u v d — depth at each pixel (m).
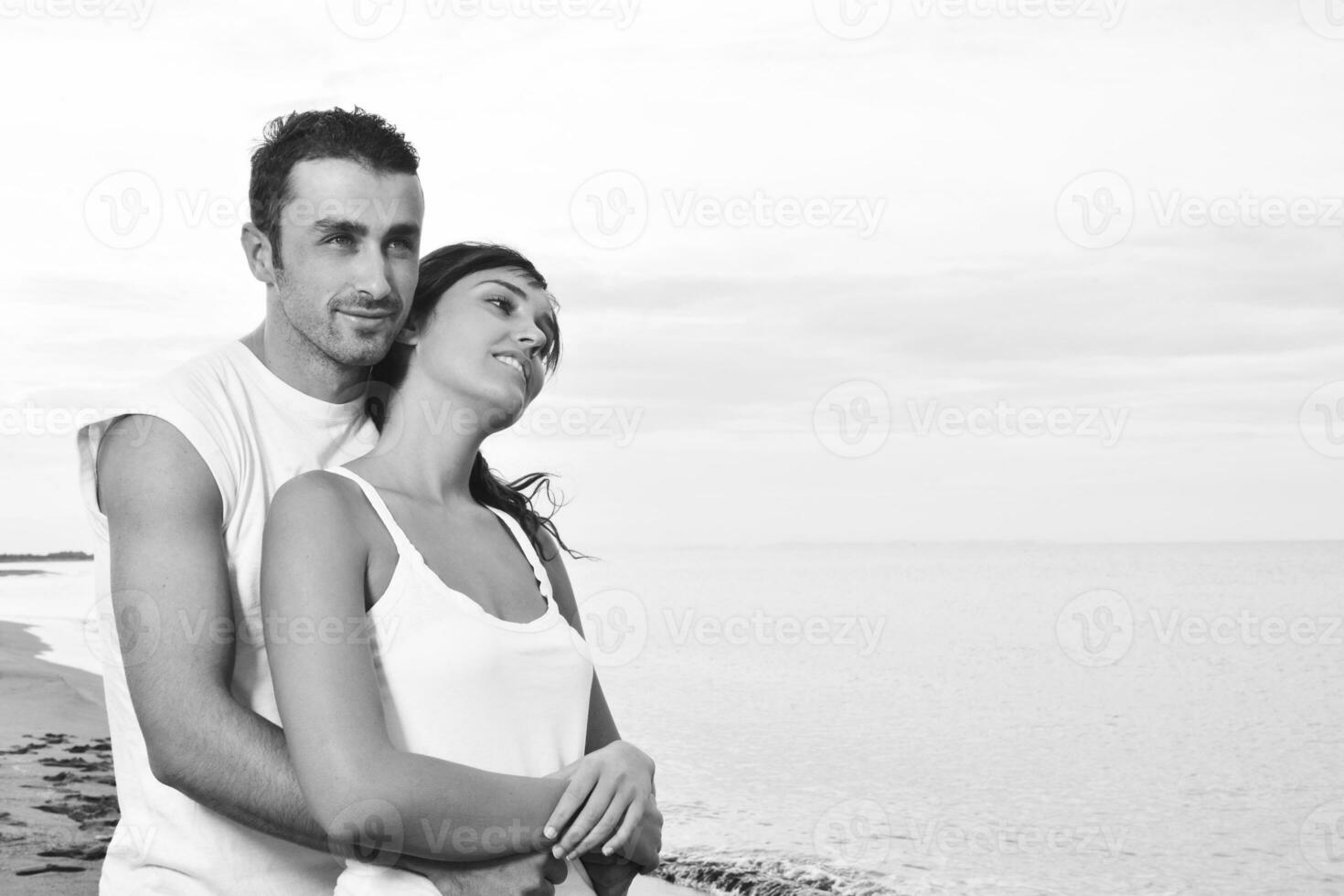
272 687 1.62
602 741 1.80
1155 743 6.77
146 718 1.47
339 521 1.43
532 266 1.67
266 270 1.71
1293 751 6.59
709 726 6.94
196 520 1.53
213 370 1.66
